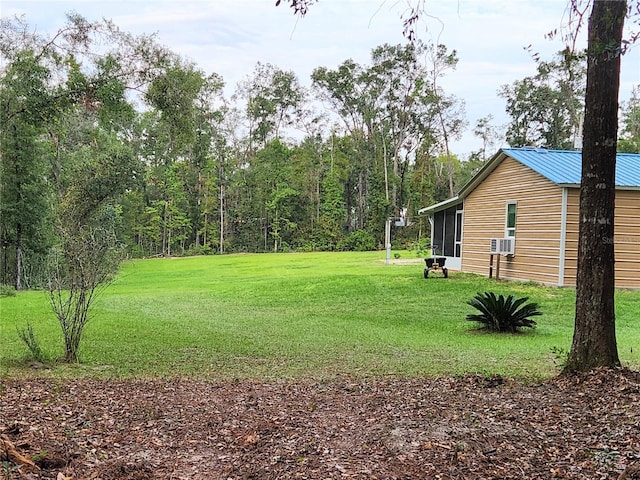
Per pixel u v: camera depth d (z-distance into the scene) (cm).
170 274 2623
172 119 1193
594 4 451
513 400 448
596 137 502
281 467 307
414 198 5009
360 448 336
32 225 2338
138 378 593
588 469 296
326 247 4866
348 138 5459
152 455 336
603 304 508
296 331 971
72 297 776
